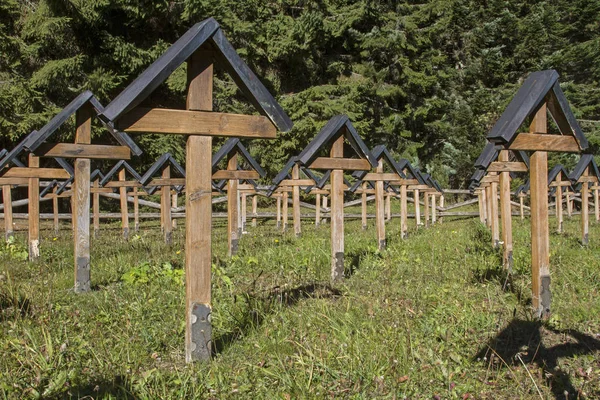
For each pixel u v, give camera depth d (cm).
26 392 381
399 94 2920
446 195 3062
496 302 622
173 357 473
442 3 2856
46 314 564
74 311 588
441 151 3103
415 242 1180
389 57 2920
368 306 586
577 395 402
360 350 455
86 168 740
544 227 586
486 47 3109
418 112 2931
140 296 644
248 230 1659
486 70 3075
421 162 3119
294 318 549
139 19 2355
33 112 2070
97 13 2166
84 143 743
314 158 769
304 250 1022
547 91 569
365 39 2797
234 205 1042
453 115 3036
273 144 2702
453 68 3155
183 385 394
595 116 2977
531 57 3055
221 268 791
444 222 2016
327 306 581
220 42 450
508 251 836
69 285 762
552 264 847
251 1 2528
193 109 454
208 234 460
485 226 1555
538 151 593
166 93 2559
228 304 603
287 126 480
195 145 457
